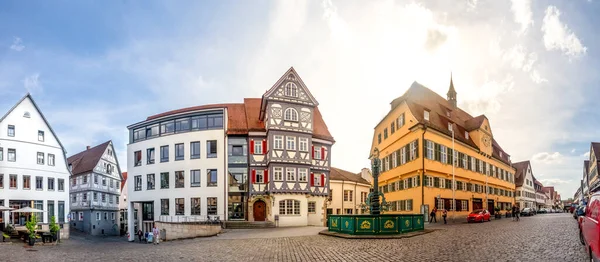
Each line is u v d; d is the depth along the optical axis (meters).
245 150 46.44
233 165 46.09
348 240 23.00
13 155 49.47
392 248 18.39
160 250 22.80
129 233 50.81
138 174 51.12
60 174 54.94
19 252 23.95
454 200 45.12
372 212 27.69
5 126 49.06
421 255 15.72
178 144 48.19
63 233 40.78
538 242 18.20
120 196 76.69
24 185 50.19
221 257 17.86
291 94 45.50
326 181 49.56
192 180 46.78
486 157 59.47
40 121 52.84
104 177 70.06
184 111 47.78
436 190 43.62
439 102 54.16
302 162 44.81
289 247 20.78
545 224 31.28
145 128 51.44
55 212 53.56
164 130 49.53
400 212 48.62
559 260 13.15
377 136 59.12
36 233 32.22
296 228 38.50
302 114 45.78
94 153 71.62
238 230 37.88
